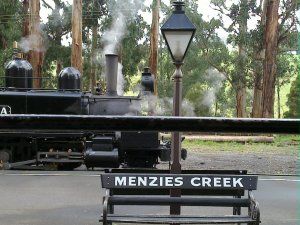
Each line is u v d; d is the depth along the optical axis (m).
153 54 30.05
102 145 11.82
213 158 16.94
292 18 34.06
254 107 35.69
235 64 38.47
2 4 32.66
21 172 12.12
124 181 5.47
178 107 6.60
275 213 7.69
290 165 14.88
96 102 13.59
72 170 12.80
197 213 7.73
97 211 7.80
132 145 12.02
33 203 8.41
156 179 5.44
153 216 5.39
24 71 13.67
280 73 36.88
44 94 13.33
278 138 24.67
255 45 35.19
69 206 8.17
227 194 5.86
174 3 6.61
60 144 12.76
